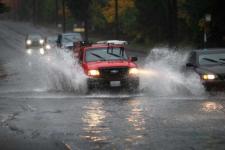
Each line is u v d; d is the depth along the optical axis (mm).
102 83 32688
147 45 102688
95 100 29750
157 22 98875
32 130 20625
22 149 17297
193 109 25109
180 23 89250
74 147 17250
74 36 72000
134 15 109750
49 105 27828
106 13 121625
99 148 16969
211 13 72500
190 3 75438
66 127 21031
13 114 24859
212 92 31000
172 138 18281
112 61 34156
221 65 32312
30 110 26062
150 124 21172
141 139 18234
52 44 85312
